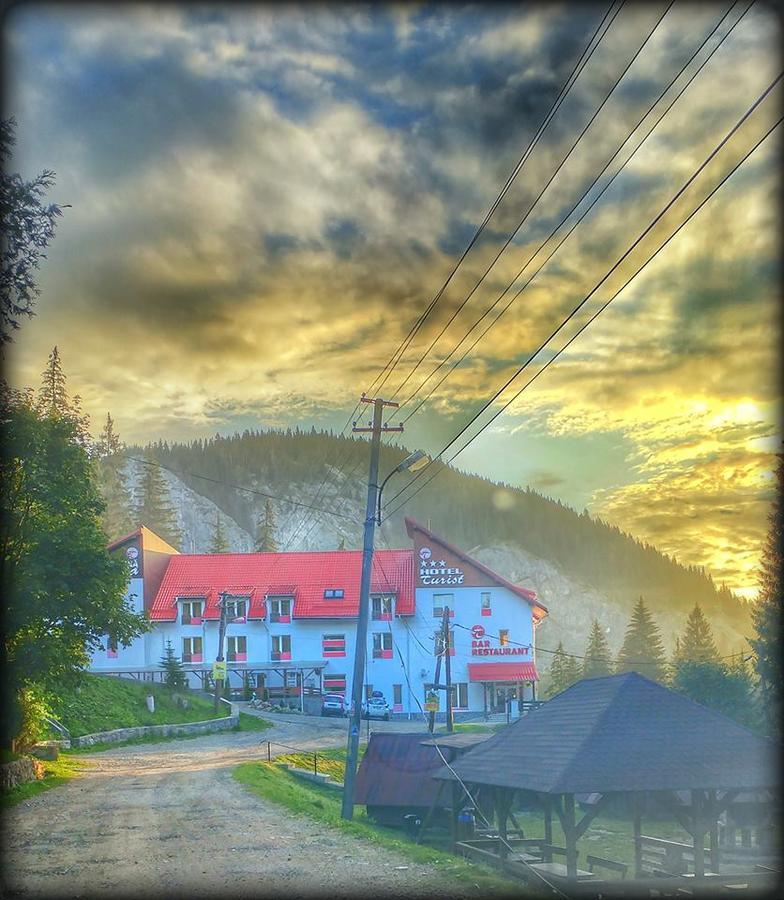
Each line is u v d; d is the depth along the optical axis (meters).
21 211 28.58
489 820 28.92
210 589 98.94
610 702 25.52
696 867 23.56
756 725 46.53
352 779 32.03
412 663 94.44
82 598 37.47
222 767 45.91
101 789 36.72
